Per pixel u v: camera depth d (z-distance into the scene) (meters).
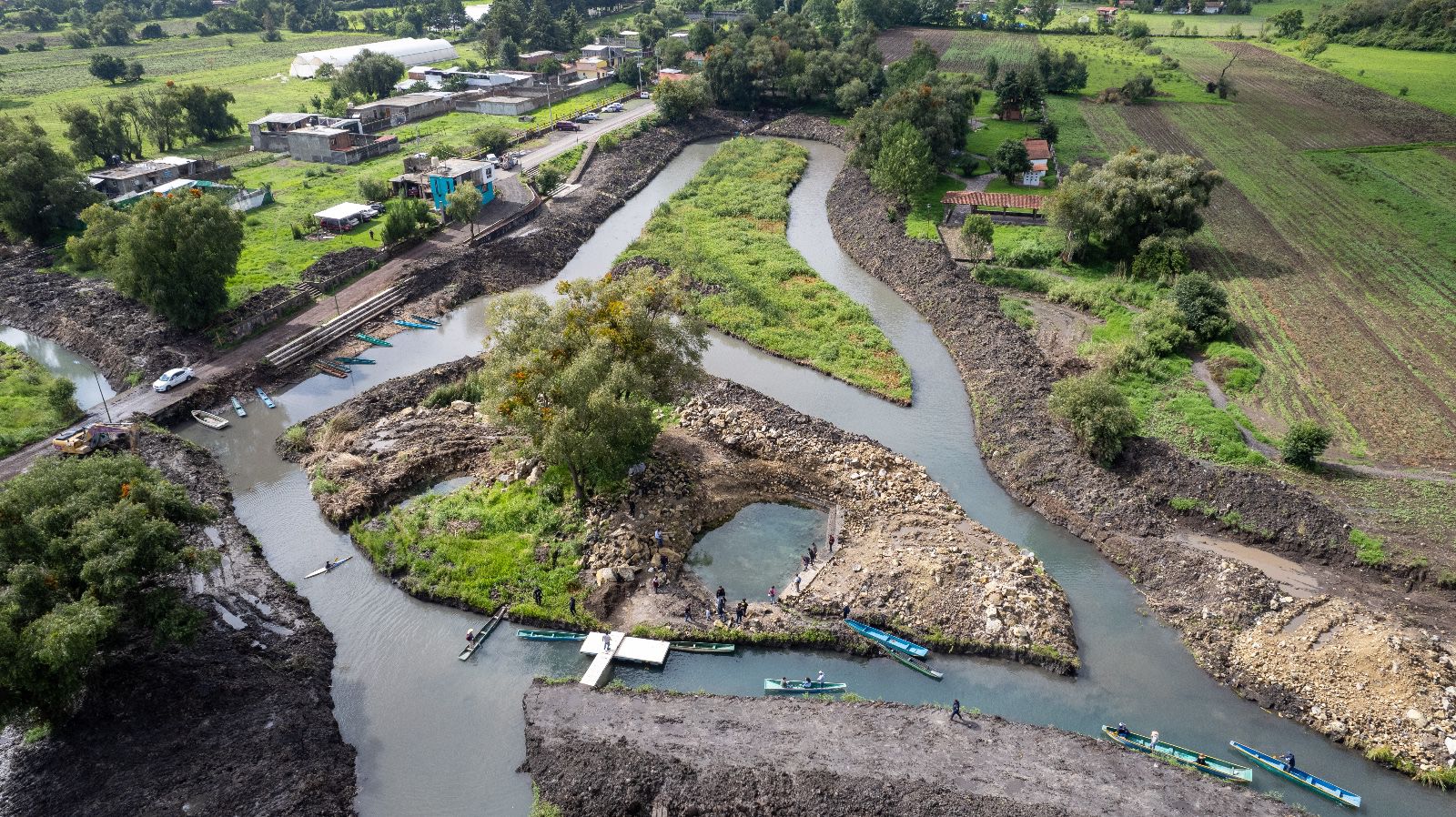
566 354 66.12
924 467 77.75
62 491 50.28
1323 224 126.81
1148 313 97.75
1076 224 114.00
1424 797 48.00
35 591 45.62
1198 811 45.69
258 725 50.34
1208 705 54.50
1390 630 56.19
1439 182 142.00
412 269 113.81
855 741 50.06
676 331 72.31
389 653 58.44
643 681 56.44
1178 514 69.75
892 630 59.50
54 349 99.50
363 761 50.91
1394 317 99.50
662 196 155.12
